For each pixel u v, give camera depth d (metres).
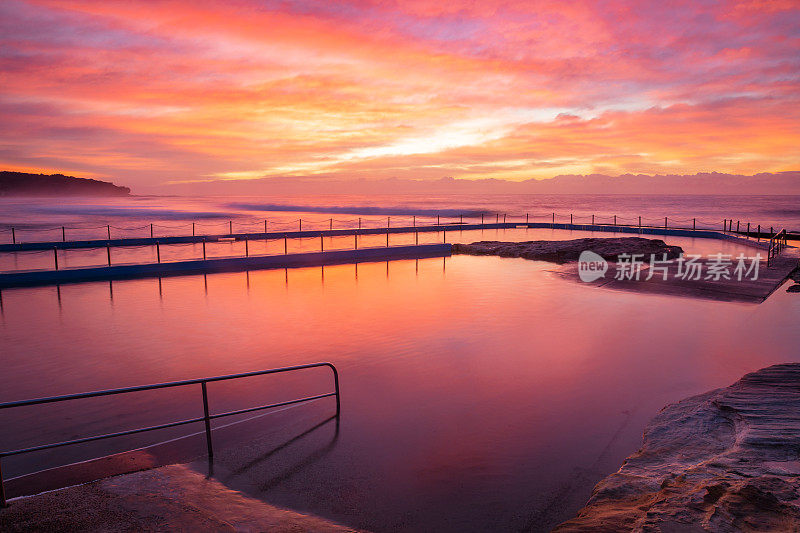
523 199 182.00
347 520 4.02
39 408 6.47
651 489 4.06
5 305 12.61
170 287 15.11
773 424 5.18
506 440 5.55
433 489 4.52
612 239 24.61
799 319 11.21
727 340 9.60
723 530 2.91
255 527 3.69
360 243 27.95
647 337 9.84
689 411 5.95
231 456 5.13
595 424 5.98
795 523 2.94
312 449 5.30
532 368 8.06
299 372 7.88
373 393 7.00
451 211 76.75
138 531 3.33
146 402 6.71
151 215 60.88
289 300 13.30
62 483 4.64
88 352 8.84
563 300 13.38
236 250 24.09
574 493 4.48
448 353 8.86
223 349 9.06
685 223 56.16
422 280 16.48
